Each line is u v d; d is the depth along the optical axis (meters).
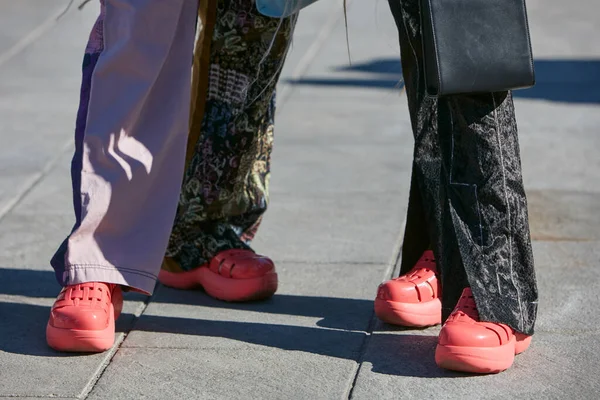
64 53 8.71
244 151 3.80
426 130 3.40
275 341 3.48
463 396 3.03
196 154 3.82
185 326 3.63
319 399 3.02
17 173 5.71
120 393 3.07
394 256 4.42
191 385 3.12
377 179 5.63
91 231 3.38
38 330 3.57
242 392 3.07
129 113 3.31
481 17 2.94
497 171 3.15
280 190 5.44
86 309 3.31
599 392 3.06
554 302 3.86
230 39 3.62
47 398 3.04
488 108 3.11
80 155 3.35
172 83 3.39
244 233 4.02
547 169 5.78
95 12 10.32
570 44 9.23
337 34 9.54
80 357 3.34
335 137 6.50
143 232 3.43
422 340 3.49
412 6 3.18
